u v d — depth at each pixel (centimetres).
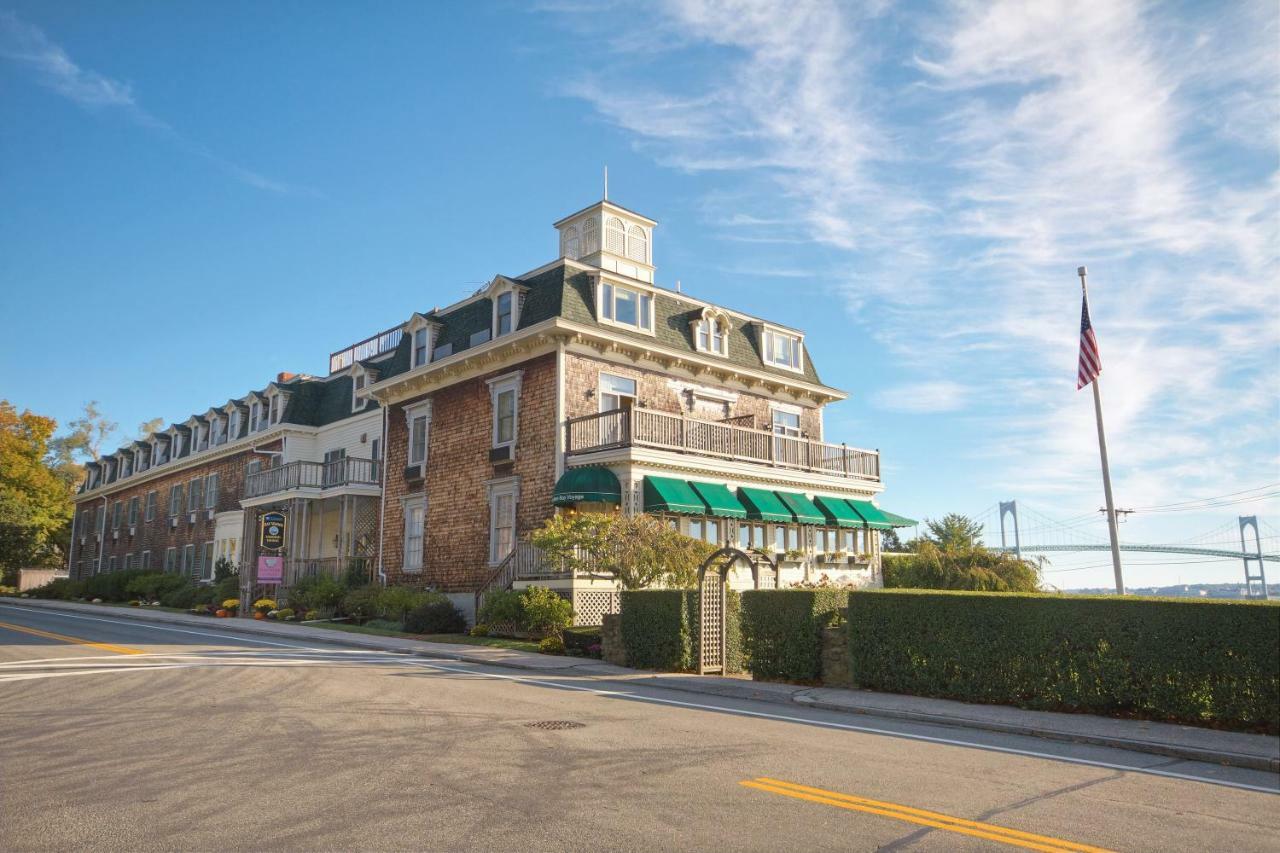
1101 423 1902
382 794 670
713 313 2983
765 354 3175
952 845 563
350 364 4119
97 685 1310
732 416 3042
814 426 3366
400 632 2444
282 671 1505
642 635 1678
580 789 689
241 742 876
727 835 573
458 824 591
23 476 6100
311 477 3519
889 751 888
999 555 3241
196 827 585
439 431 3020
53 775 737
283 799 655
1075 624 1141
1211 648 1034
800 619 1464
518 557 2464
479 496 2795
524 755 818
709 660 1648
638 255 3228
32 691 1248
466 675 1514
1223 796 720
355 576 3089
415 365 3133
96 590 4719
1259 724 1005
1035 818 634
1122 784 757
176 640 2166
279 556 3183
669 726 1007
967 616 1245
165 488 5094
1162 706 1066
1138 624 1093
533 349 2659
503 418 2767
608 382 2691
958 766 818
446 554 2889
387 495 3238
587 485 2336
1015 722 1061
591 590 2311
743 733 970
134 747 852
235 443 4300
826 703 1230
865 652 1363
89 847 545
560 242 3294
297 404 3988
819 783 727
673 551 1984
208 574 4441
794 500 2777
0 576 6094
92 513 6125
